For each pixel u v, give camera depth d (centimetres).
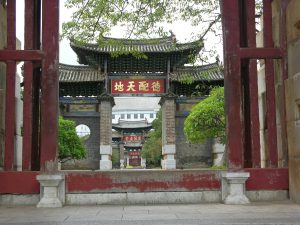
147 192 1138
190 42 1866
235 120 1137
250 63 1173
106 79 4494
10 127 1141
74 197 1125
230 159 1128
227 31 1166
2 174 1116
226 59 1158
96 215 916
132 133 8769
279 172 1158
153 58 4416
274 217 856
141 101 12319
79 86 4603
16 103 1334
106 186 1134
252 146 1178
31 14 1176
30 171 1124
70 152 3903
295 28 1125
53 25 1152
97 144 4516
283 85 1180
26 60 1141
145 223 790
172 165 4366
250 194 1147
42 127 1120
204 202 1137
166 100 4478
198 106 3225
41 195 1100
